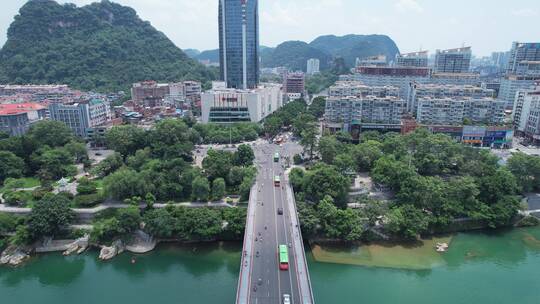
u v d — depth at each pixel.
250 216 169.75
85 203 185.38
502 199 194.00
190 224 170.25
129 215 169.38
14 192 189.62
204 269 155.62
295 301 113.19
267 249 142.12
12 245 166.75
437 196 185.62
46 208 168.88
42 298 141.12
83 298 139.12
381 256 164.75
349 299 136.00
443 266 158.88
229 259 162.12
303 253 136.88
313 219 169.38
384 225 177.00
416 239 178.62
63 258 164.50
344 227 168.38
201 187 191.88
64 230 175.25
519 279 150.38
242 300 113.69
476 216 184.75
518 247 175.25
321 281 146.75
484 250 171.75
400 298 137.25
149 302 135.00
